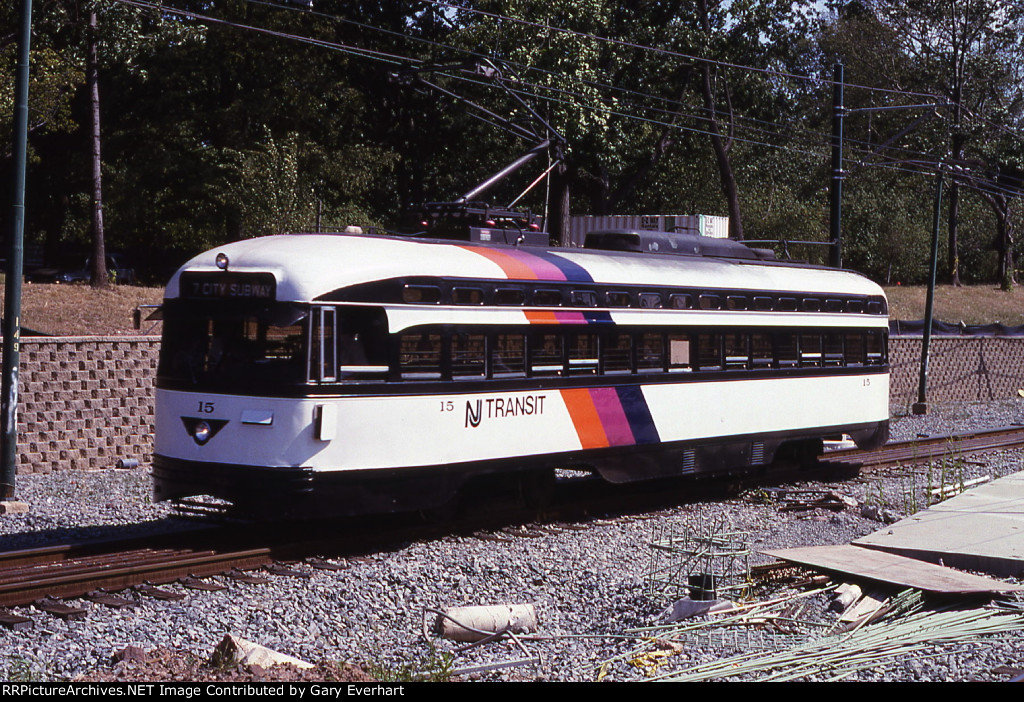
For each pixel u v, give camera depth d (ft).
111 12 95.61
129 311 83.15
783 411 52.44
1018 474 55.88
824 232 156.15
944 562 35.99
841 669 24.25
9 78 85.20
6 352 43.14
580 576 33.60
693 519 43.24
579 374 42.50
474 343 38.70
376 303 35.68
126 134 120.78
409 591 31.09
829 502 47.67
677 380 46.68
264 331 34.78
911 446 68.90
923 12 164.96
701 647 25.95
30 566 31.24
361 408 35.17
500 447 39.50
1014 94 169.78
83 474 50.70
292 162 111.55
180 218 117.70
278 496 33.78
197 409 35.42
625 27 126.41
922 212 192.65
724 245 53.93
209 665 22.82
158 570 30.53
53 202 140.26
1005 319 152.46
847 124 180.96
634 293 44.83
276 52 116.98
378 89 136.36
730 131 130.11
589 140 116.37
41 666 22.80
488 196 145.79
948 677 23.65
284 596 29.91
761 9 128.88
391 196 151.53
